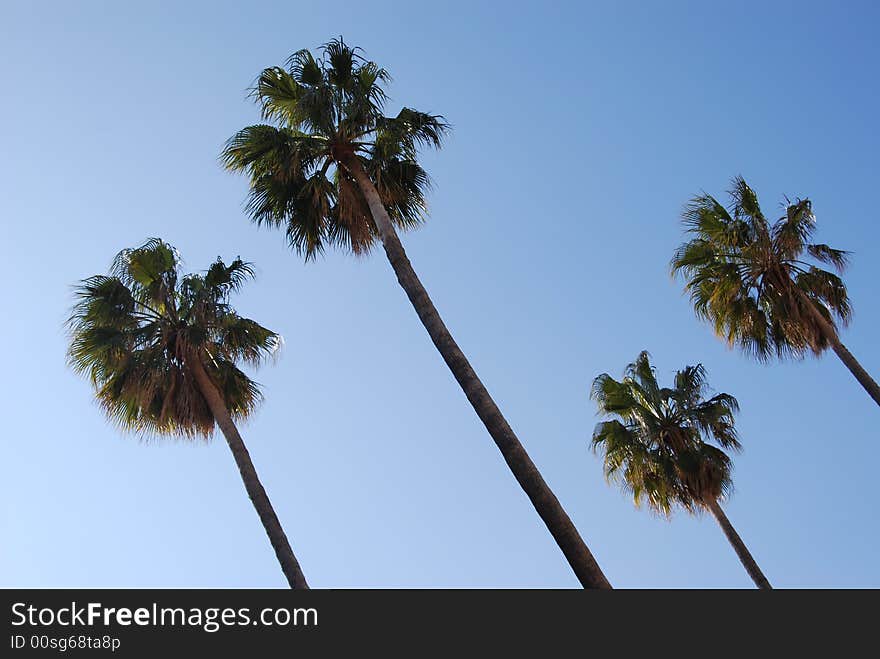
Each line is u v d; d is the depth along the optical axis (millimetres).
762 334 26219
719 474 28188
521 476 12281
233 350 20781
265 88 18109
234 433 18297
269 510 17000
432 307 14562
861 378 24172
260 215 17828
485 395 13180
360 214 17562
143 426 19547
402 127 17641
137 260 20562
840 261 25812
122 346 19578
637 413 29547
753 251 25734
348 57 18188
